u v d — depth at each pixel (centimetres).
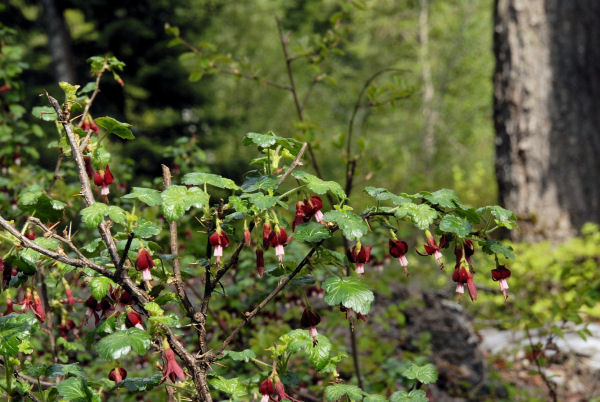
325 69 551
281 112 1805
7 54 413
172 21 1574
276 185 186
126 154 1320
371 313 527
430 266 492
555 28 817
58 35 1434
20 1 1516
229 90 1816
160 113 1593
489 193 1263
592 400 466
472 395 488
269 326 354
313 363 200
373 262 386
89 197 189
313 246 193
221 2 1791
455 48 2039
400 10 2089
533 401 443
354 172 400
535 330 610
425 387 316
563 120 813
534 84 824
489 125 2047
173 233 210
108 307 204
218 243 181
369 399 207
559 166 811
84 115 216
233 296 343
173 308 314
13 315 192
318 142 424
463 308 601
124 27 1475
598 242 537
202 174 186
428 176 1717
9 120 406
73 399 189
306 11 2081
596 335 586
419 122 1958
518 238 798
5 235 180
